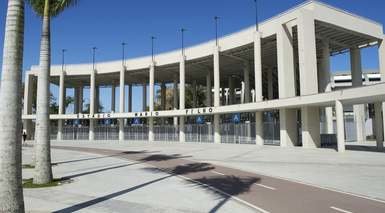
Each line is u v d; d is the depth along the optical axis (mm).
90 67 60531
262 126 41688
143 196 11281
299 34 34000
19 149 7223
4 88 7223
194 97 66375
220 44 45688
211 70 57375
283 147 35656
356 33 38281
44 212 8914
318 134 34688
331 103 31359
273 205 9703
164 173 17594
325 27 36625
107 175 16812
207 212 8961
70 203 10102
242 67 54562
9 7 7410
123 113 56938
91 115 59781
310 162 21516
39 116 13742
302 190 12109
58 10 15641
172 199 10742
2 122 7125
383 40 40031
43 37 13820
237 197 10938
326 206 9531
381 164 19812
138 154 30375
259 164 21172
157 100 85000
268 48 44219
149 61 55344
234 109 42531
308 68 33312
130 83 68875
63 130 64688
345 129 56844
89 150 35656
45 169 13852
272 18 38125
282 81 36031
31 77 64375
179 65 53750
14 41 7352
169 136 55812
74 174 17172
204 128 51156
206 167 20016
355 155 25547
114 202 10281
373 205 9617
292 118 37062
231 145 41688
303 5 35031
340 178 14898
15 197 7027
